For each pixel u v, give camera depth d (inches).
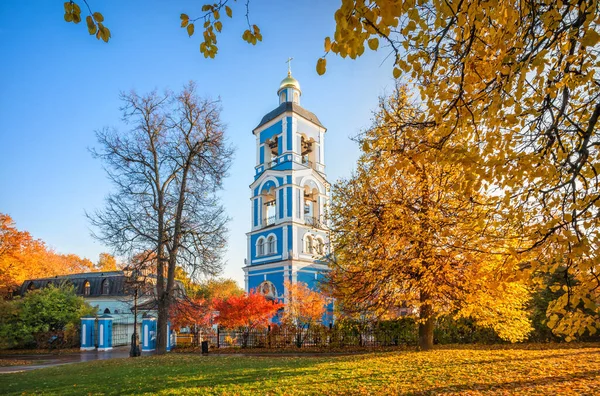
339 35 122.2
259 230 1385.3
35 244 1692.9
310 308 966.4
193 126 879.7
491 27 168.7
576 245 148.3
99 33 132.7
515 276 168.2
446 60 171.6
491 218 206.7
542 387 289.4
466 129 182.9
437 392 294.4
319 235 1364.4
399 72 164.9
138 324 1403.8
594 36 131.8
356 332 801.6
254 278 1386.6
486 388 296.7
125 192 821.2
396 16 116.0
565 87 177.0
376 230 520.1
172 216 843.4
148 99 872.9
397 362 438.3
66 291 1323.8
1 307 1160.8
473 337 735.1
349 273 574.2
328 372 395.2
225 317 911.7
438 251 434.9
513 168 157.3
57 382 462.9
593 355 434.6
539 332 710.5
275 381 366.3
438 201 468.8
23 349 1181.7
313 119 1443.2
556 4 149.3
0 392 412.8
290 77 1493.6
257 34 155.4
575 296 159.2
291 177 1326.3
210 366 514.6
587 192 169.2
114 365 615.2
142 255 818.8
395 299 540.4
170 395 337.7
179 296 855.1
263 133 1459.2
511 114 161.0
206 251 820.6
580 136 174.6
